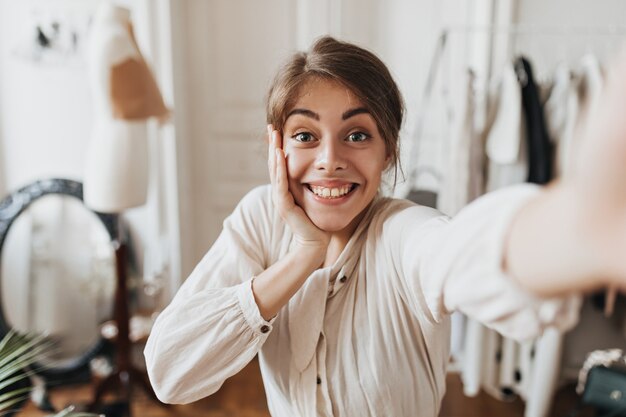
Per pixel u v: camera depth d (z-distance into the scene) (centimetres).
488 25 213
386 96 66
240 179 267
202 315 66
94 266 235
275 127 69
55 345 235
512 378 207
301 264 64
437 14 239
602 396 184
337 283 70
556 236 24
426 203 198
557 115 185
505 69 186
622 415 181
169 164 236
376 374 68
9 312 232
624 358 194
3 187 240
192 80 256
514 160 184
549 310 30
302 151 65
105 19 181
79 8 223
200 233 273
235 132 261
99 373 231
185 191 253
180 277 247
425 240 50
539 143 183
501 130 186
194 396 68
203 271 74
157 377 68
